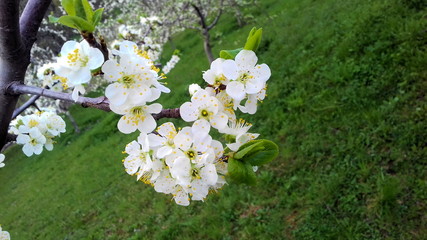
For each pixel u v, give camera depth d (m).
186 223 0.77
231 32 2.10
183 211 0.82
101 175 1.36
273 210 0.68
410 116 0.69
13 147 2.85
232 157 0.17
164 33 1.65
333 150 0.72
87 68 0.14
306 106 0.89
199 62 1.82
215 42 2.04
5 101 0.20
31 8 0.20
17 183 1.99
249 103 0.18
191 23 1.35
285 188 0.71
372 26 1.02
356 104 0.79
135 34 0.50
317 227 0.60
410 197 0.58
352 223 0.59
